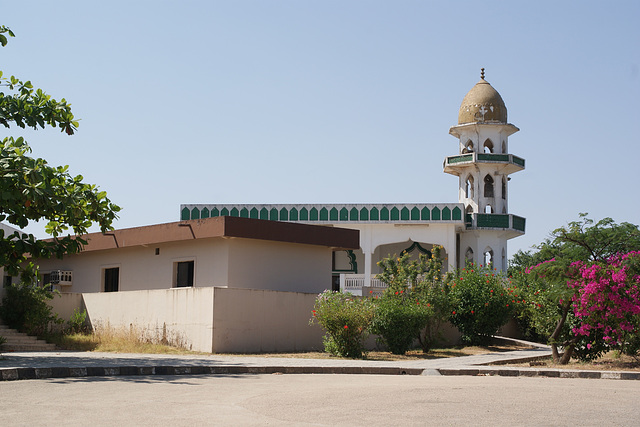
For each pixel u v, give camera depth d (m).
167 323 19.89
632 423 7.61
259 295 19.52
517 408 8.64
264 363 14.95
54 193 12.90
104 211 14.58
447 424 7.45
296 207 35.69
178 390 10.35
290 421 7.59
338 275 37.78
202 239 22.00
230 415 7.96
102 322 22.25
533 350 21.34
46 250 13.95
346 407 8.63
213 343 18.25
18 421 7.43
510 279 25.47
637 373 13.69
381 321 19.47
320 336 21.03
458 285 22.80
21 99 14.36
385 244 36.88
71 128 14.89
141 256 24.02
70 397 9.36
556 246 16.56
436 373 14.41
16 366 12.41
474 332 22.70
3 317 20.77
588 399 9.58
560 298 15.55
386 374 14.43
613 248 15.98
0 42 13.88
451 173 40.06
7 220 13.20
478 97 38.12
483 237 37.22
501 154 37.44
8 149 12.55
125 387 10.62
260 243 22.03
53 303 22.42
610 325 15.36
